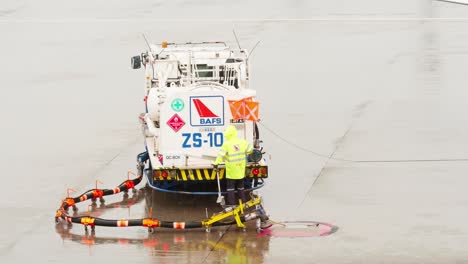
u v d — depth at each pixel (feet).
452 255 173.47
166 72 229.66
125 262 172.65
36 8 574.15
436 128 283.79
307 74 374.63
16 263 173.68
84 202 215.92
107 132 287.89
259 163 205.87
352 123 293.84
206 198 216.54
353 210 204.74
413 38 453.17
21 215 205.77
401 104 318.45
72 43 451.94
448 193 216.54
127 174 239.30
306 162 248.32
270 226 194.29
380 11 546.67
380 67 385.50
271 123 296.51
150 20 514.27
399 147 261.85
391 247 178.91
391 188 221.46
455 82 352.08
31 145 273.13
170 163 203.92
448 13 533.96
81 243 185.57
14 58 417.49
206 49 236.43
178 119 203.10
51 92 349.00
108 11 554.46
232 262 171.32
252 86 354.74
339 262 170.50
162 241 185.88
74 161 253.24
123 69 389.80
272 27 488.02
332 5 573.33
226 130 197.06
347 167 242.17
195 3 578.25
